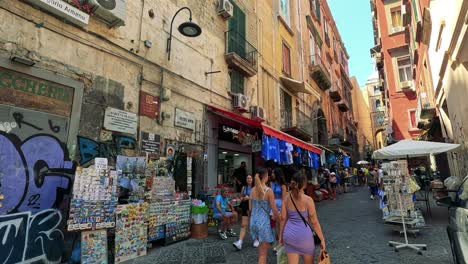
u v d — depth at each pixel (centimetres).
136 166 599
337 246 599
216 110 925
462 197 428
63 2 516
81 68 558
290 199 356
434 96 1353
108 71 616
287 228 345
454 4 698
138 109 678
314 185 1448
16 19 466
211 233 731
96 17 595
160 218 599
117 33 647
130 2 693
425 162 2022
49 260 468
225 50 1075
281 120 1501
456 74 883
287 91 1648
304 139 1738
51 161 489
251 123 928
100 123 584
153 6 764
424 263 484
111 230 517
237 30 1174
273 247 586
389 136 2109
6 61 445
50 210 479
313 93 1638
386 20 2220
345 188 2059
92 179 474
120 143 618
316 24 2488
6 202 426
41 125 482
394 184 696
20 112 456
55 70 511
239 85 1152
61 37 530
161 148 729
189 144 834
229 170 1060
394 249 568
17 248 430
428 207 954
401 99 2069
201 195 833
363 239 655
